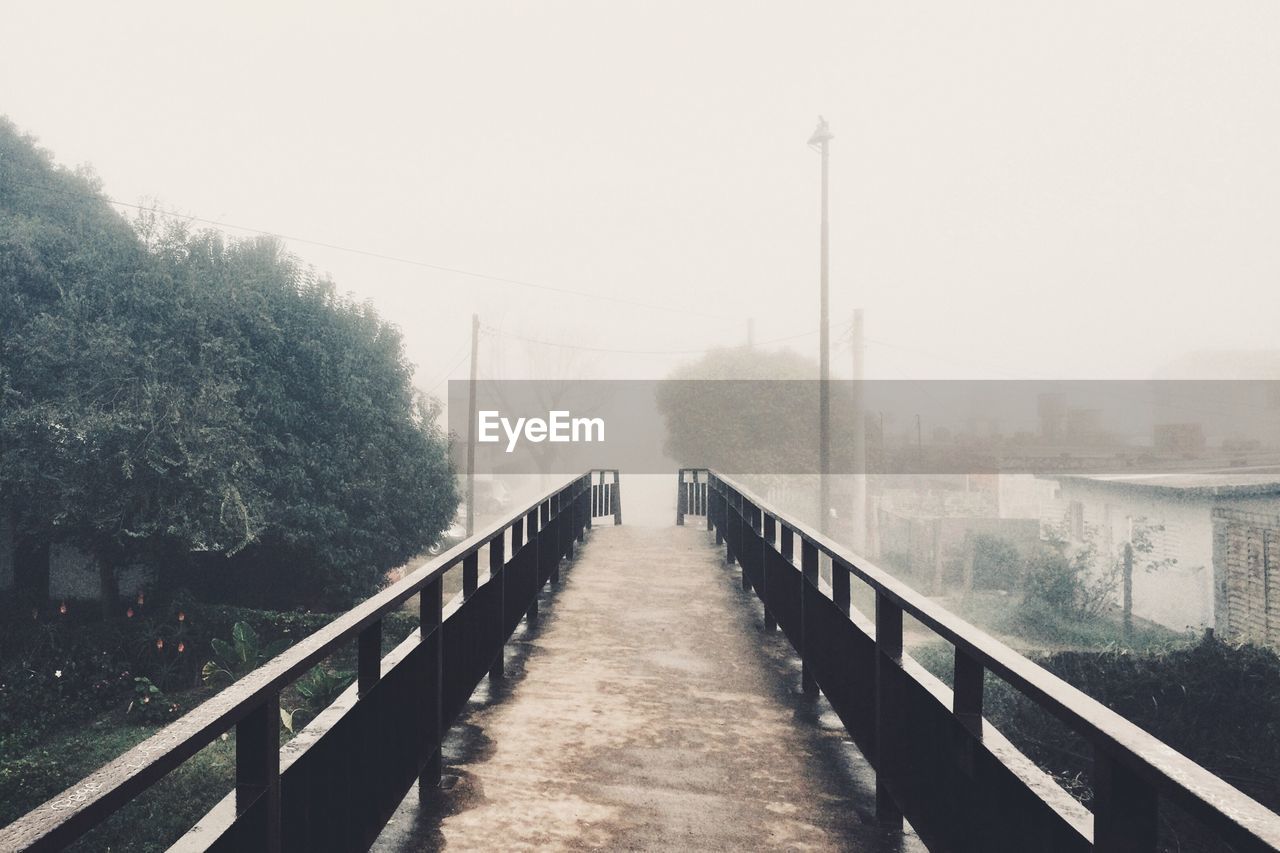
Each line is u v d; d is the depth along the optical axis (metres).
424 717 3.14
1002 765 1.86
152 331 14.99
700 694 4.72
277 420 17.12
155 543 15.45
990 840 1.93
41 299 14.88
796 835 3.04
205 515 14.83
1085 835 1.45
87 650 13.60
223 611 15.31
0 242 14.25
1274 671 9.68
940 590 17.08
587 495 13.32
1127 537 17.14
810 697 4.66
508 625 5.21
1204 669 9.94
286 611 18.20
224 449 14.97
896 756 2.87
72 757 11.03
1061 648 12.66
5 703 12.13
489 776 3.55
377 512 18.91
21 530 15.36
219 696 1.55
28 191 16.14
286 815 1.80
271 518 16.72
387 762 2.61
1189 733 9.70
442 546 23.67
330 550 17.62
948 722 2.27
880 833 3.05
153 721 12.41
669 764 3.71
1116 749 1.30
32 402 13.91
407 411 20.78
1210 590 14.23
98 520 14.17
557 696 4.68
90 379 14.14
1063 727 9.42
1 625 14.50
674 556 10.08
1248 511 13.86
